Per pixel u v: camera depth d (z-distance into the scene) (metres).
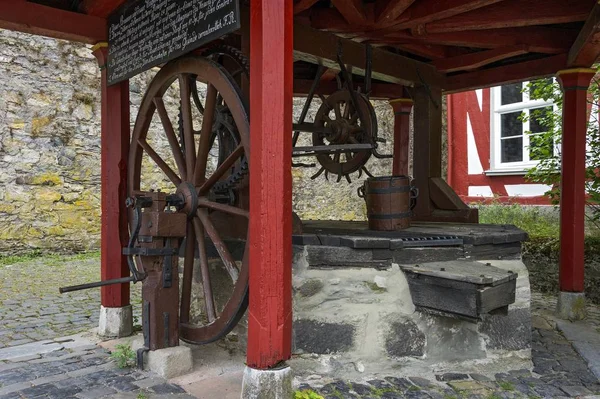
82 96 8.66
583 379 3.39
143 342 3.62
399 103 6.05
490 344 3.59
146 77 9.14
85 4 4.09
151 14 3.54
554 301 5.80
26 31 3.96
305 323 3.27
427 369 3.43
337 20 4.39
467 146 9.02
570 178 5.03
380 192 3.99
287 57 2.64
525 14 4.17
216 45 3.81
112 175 4.20
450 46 5.46
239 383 3.18
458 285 3.07
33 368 3.40
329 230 4.04
